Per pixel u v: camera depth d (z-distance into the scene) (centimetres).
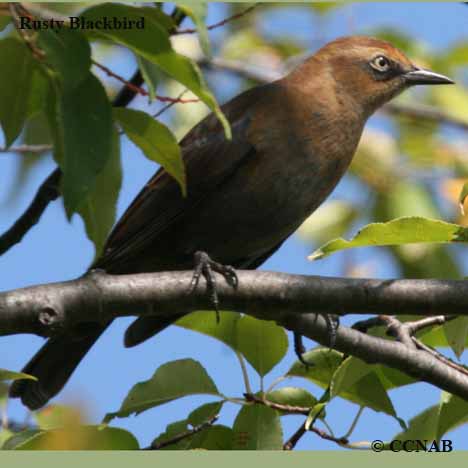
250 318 942
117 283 881
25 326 836
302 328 949
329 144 1183
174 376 916
